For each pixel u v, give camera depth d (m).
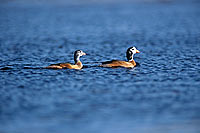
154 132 15.24
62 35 47.34
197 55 31.58
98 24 58.38
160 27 53.66
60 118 16.62
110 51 35.28
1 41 41.97
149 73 24.56
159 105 18.11
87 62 29.25
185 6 85.19
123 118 16.66
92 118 16.67
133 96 19.47
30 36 46.41
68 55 33.09
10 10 81.88
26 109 17.59
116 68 26.12
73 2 98.38
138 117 16.73
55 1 100.44
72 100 18.89
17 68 26.25
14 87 21.12
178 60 29.39
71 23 60.16
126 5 90.81
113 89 20.78
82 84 21.80
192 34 45.75
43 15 72.38
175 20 61.66
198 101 18.59
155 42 40.38
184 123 16.11
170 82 22.11
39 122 16.20
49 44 39.91
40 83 22.00
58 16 70.56
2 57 31.69
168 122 16.23
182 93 19.89
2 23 60.75
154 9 81.06
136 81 22.44
